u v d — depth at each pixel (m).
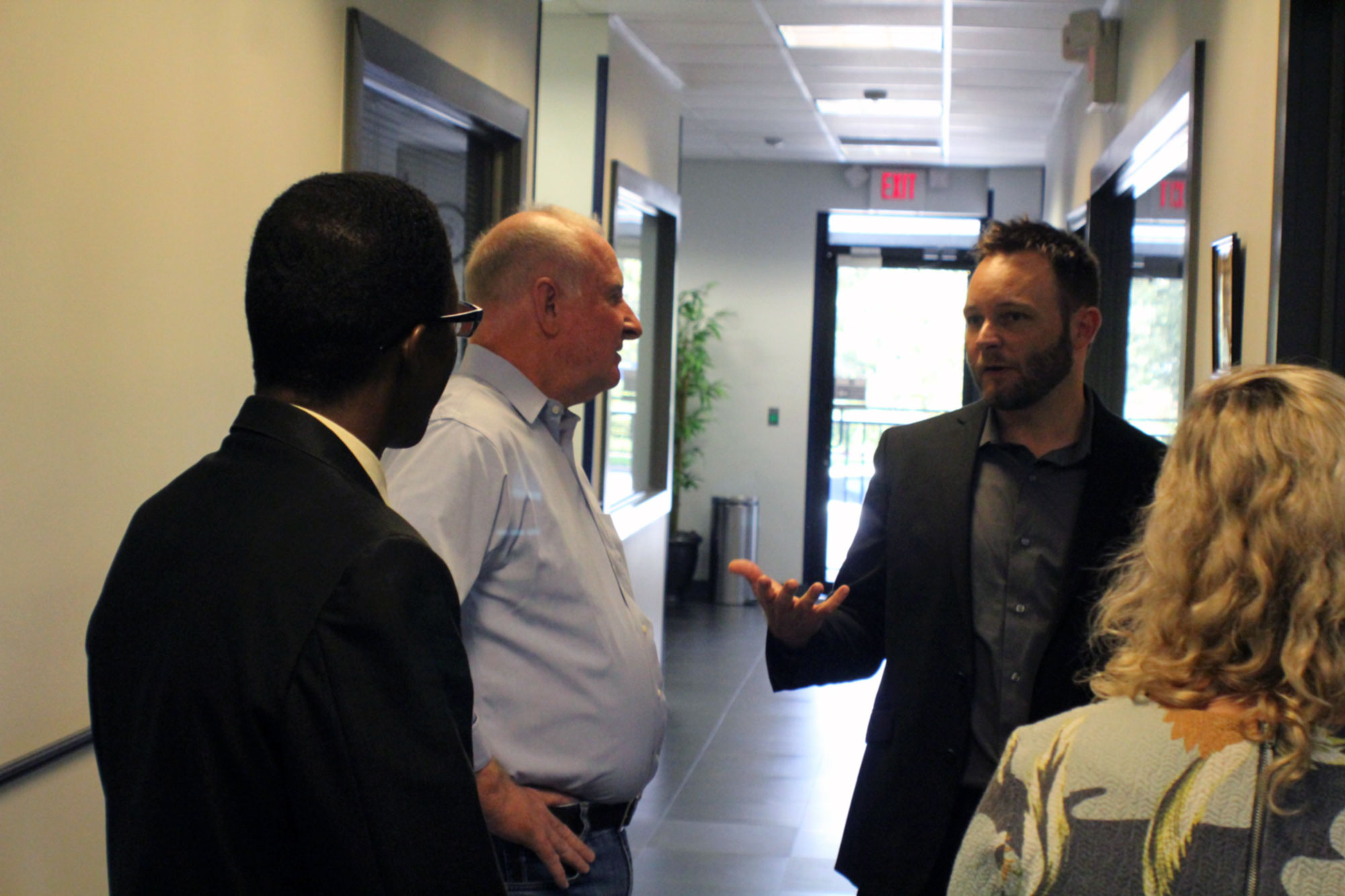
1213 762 0.89
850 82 6.14
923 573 1.84
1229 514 0.94
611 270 1.79
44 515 1.75
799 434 9.05
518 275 1.74
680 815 4.34
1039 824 0.94
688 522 9.19
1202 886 0.86
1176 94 3.23
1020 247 1.83
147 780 0.87
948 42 5.24
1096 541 1.74
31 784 1.76
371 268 0.97
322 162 2.68
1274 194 2.27
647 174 5.97
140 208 1.98
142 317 1.99
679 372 8.77
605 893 1.68
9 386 1.66
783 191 9.00
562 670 1.63
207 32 2.17
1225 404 0.99
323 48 2.66
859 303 9.07
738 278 9.08
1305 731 0.87
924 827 1.75
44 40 1.71
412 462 1.56
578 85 5.10
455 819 0.88
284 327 0.96
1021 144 7.71
